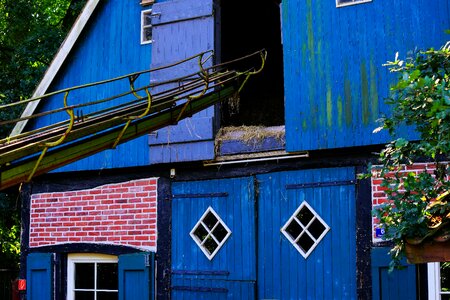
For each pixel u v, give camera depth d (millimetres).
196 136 8977
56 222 10047
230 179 8844
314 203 8258
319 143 8172
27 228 10297
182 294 8938
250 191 8664
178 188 9180
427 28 7844
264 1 11336
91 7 9930
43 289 9961
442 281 7477
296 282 8258
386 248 7645
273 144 8570
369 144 7891
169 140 9133
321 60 8312
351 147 8023
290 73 8453
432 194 5066
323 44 8328
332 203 8141
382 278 7641
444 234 4805
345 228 8016
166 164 9258
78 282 9953
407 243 4934
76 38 10031
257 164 8695
